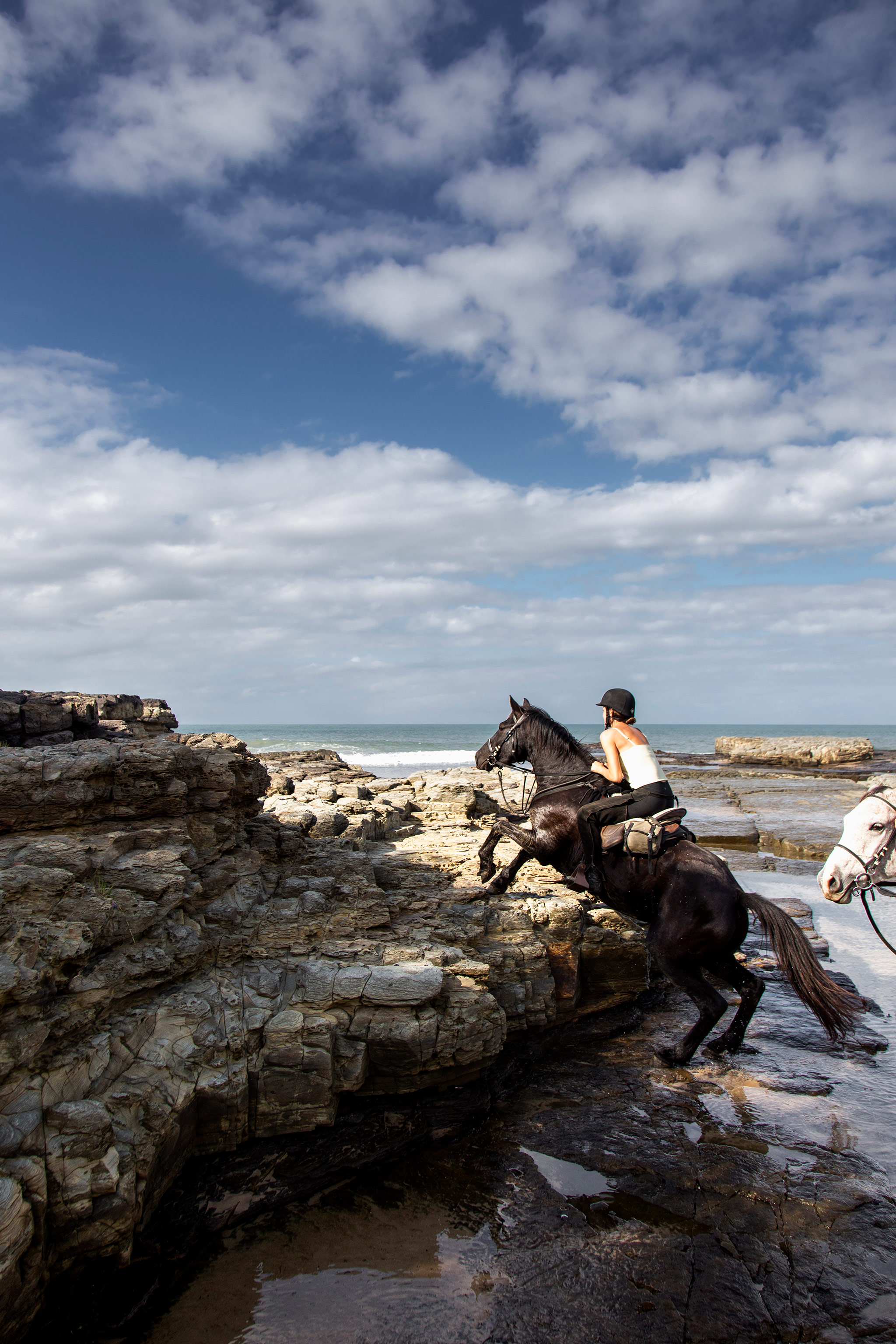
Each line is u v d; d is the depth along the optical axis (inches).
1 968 149.4
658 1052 237.1
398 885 295.7
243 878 256.2
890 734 5866.1
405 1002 212.5
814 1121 212.5
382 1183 188.4
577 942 287.0
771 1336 137.0
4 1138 142.0
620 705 265.0
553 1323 141.3
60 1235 144.6
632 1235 165.2
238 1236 168.7
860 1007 210.5
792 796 949.8
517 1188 184.2
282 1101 197.0
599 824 247.4
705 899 224.5
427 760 2247.8
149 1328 142.7
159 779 229.5
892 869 209.6
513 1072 247.8
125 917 190.5
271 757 712.4
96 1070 169.6
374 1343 137.5
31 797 201.9
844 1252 158.2
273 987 217.2
